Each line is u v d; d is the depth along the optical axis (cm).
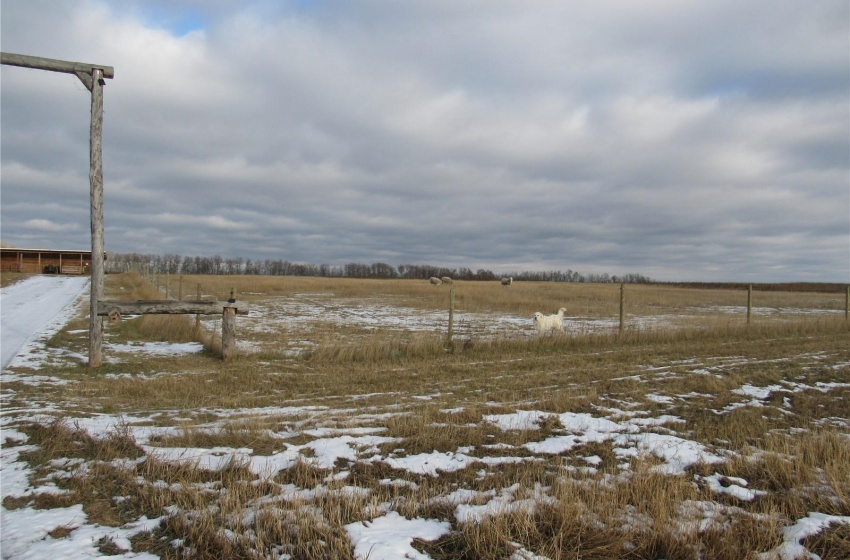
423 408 704
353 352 1140
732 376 932
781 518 384
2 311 2128
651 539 345
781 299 4662
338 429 597
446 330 1783
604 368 1044
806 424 654
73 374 941
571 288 5200
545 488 435
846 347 1371
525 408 710
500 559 324
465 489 437
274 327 1806
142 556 329
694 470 483
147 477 445
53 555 325
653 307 3134
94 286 1008
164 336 1446
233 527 357
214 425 601
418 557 327
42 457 492
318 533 350
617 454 529
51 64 983
